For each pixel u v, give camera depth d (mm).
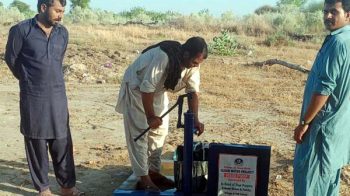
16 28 4949
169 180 5348
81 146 7547
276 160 7023
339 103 3959
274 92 12516
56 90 5105
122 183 5785
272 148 7605
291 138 8289
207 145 5062
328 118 3979
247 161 4629
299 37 30156
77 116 9477
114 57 16844
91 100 11062
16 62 5027
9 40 4973
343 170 6441
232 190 4688
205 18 38656
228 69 16266
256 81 14117
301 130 4051
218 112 10102
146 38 27062
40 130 5105
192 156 4801
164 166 5973
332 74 3854
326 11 3947
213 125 9031
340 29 3938
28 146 5219
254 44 25516
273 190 5848
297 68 16438
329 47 3881
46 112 5086
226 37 21234
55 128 5160
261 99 11562
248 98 11633
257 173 4637
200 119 9461
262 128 8898
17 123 8859
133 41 24375
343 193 5812
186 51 4707
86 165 6641
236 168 4652
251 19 36781
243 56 20625
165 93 5234
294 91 12719
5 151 7176
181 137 8086
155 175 5344
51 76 5047
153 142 5289
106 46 21031
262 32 34812
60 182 5445
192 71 5020
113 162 6812
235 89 12695
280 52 22438
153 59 4746
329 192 4203
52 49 5031
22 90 5070
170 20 40875
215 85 13180
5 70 14336
